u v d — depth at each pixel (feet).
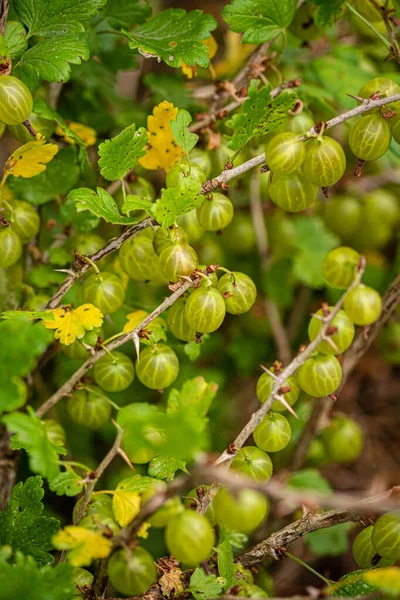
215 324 1.83
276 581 2.44
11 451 2.13
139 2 2.20
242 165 1.87
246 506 1.69
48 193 2.18
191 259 1.85
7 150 2.99
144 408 1.88
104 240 2.23
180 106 2.34
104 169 1.91
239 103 2.16
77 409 2.05
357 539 1.86
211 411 2.49
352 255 1.77
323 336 1.73
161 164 2.11
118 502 1.79
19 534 1.81
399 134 1.89
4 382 1.67
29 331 1.67
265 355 2.68
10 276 2.18
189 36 2.06
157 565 1.83
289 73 2.35
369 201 2.63
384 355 2.65
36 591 1.67
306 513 1.84
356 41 2.62
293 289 2.75
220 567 1.81
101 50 2.34
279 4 2.10
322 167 1.83
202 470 1.61
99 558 1.73
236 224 2.60
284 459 2.41
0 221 1.97
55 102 2.25
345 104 2.29
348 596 1.79
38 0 1.98
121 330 2.24
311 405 2.44
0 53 1.87
